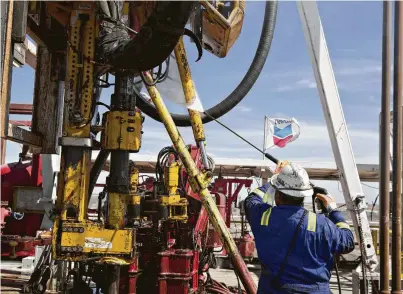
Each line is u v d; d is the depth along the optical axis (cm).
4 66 251
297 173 288
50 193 730
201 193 405
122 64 323
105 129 405
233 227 1448
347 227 289
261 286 290
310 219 279
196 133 425
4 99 253
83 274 561
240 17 446
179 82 418
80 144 397
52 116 500
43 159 718
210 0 423
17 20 287
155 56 292
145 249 600
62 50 501
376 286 555
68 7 411
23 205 859
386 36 506
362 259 525
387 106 511
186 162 404
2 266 837
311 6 548
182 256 569
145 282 588
